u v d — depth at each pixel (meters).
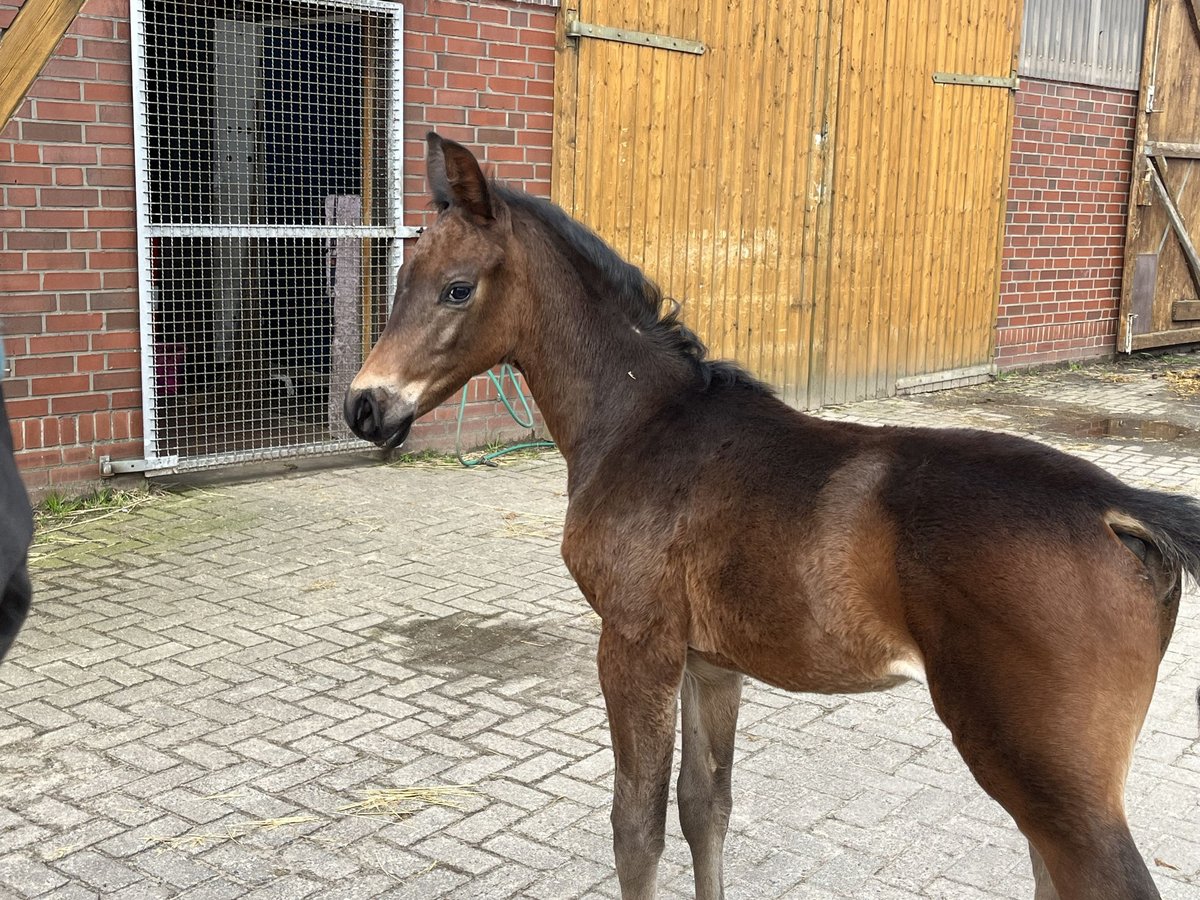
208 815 3.24
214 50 6.61
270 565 5.36
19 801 3.29
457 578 5.28
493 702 4.02
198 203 6.60
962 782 3.54
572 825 3.24
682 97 8.15
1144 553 2.10
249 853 3.06
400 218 6.97
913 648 2.15
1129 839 1.93
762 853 3.12
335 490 6.64
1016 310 11.13
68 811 3.24
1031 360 11.45
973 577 2.04
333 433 7.17
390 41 6.79
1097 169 11.60
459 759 3.61
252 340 6.93
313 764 3.55
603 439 2.70
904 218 9.81
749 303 8.81
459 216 2.70
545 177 7.63
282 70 6.72
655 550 2.46
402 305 2.69
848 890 2.96
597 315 2.76
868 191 9.47
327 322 7.19
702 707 2.71
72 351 5.94
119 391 6.15
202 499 6.34
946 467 2.19
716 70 8.29
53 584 5.03
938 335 10.37
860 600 2.17
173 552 5.48
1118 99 11.61
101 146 5.88
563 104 7.55
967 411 9.49
